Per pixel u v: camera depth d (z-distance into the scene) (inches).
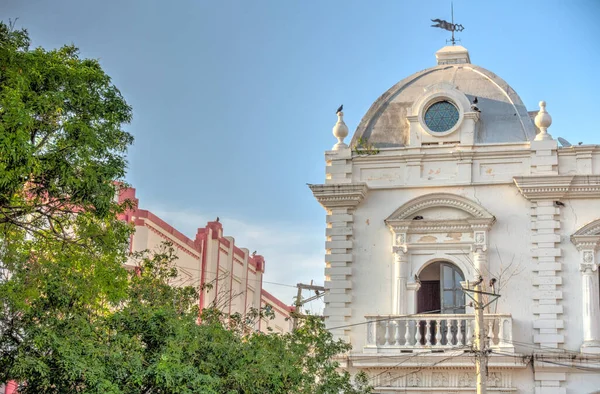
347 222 1400.1
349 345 1221.1
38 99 869.8
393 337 1332.4
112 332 936.9
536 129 1407.5
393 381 1315.2
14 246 945.5
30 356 856.3
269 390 990.4
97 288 951.6
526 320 1314.0
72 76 921.5
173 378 879.7
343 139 1455.5
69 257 960.3
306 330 1179.3
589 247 1312.7
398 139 1440.7
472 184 1368.1
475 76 1465.3
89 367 845.8
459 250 1357.0
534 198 1344.7
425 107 1422.2
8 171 821.9
